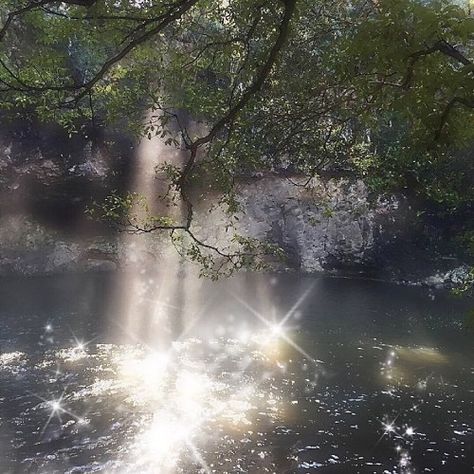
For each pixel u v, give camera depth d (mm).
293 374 10875
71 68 16312
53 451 7629
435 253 21234
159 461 7438
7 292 18141
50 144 20312
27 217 22000
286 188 22391
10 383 10031
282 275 22594
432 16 3047
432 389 10102
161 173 19844
